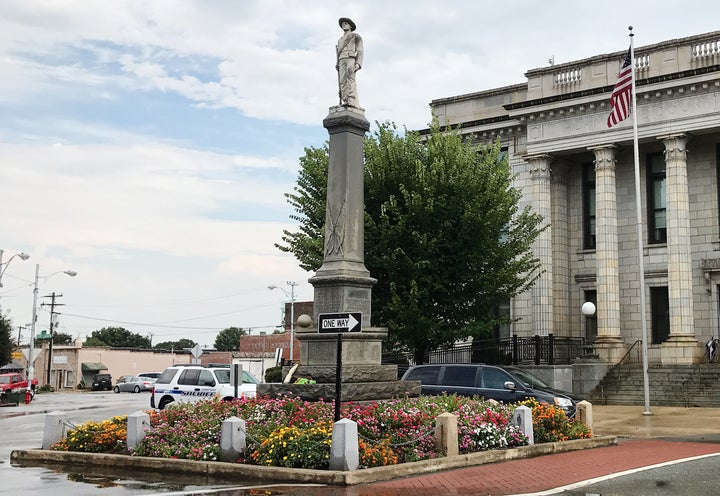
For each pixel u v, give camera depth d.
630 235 38.47
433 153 30.22
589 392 34.03
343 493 10.72
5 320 59.59
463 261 28.67
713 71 34.03
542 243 38.66
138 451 14.42
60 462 14.97
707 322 35.66
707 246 36.12
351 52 17.12
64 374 86.88
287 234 31.69
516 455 15.00
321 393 15.19
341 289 16.05
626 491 10.86
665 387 32.12
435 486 11.37
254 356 83.19
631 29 31.08
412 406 15.13
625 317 38.12
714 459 14.60
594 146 37.72
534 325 38.34
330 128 16.95
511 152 41.44
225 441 13.42
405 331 28.48
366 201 30.03
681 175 35.47
